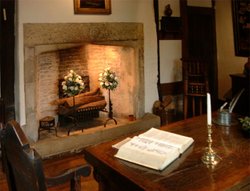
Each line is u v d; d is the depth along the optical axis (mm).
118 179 1606
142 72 4168
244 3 4539
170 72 4664
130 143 1879
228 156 1772
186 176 1537
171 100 4543
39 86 3689
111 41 3824
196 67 4199
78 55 4039
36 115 3404
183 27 4688
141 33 4094
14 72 3186
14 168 1414
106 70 3918
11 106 3178
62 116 3932
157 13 4246
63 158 3334
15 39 3139
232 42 4895
